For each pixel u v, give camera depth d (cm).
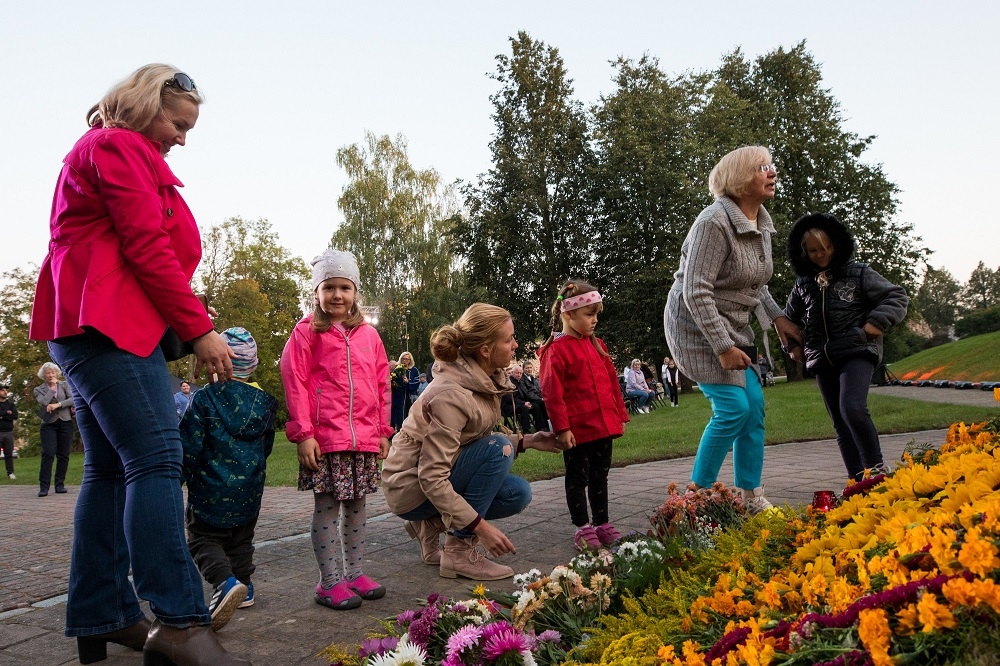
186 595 237
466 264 3534
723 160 438
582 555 285
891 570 154
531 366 1780
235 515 311
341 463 334
